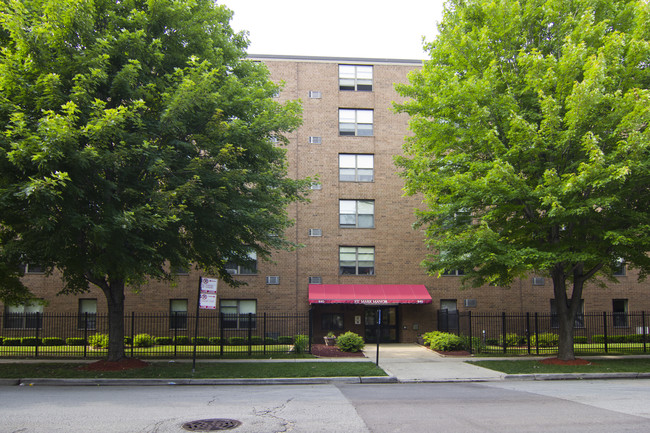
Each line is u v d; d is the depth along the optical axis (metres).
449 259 17.09
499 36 16.69
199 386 13.14
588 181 14.05
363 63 28.69
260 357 18.98
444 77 17.06
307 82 28.14
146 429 7.51
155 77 15.27
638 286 27.91
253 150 16.08
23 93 12.44
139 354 19.84
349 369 15.34
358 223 27.27
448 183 16.11
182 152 15.45
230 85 15.65
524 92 16.05
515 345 24.72
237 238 17.33
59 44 12.83
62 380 13.41
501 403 9.91
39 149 11.26
